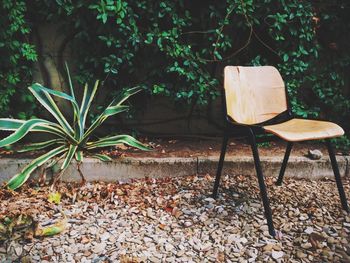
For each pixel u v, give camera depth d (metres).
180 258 2.23
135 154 3.45
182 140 3.93
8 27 3.38
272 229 2.45
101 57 3.65
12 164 3.19
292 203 2.86
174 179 3.26
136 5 3.50
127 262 2.17
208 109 3.97
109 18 3.49
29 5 3.54
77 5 3.43
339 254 2.28
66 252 2.27
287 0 3.53
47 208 2.77
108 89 3.78
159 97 3.88
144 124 3.95
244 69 2.89
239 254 2.27
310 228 2.52
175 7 3.55
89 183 3.20
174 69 3.52
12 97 3.65
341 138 3.71
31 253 2.26
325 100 3.82
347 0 3.69
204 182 3.18
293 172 3.33
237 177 3.29
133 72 3.73
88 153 3.35
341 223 2.60
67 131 3.26
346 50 3.82
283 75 3.69
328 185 3.21
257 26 3.71
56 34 3.68
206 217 2.65
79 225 2.56
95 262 2.18
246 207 2.79
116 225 2.56
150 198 2.92
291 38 3.65
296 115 3.72
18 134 2.94
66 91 3.80
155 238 2.42
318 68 3.86
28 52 3.46
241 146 3.73
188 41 3.71
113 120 3.89
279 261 2.21
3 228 2.45
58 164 3.20
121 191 3.02
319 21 3.75
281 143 3.82
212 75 3.83
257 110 2.88
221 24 3.56
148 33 3.46
